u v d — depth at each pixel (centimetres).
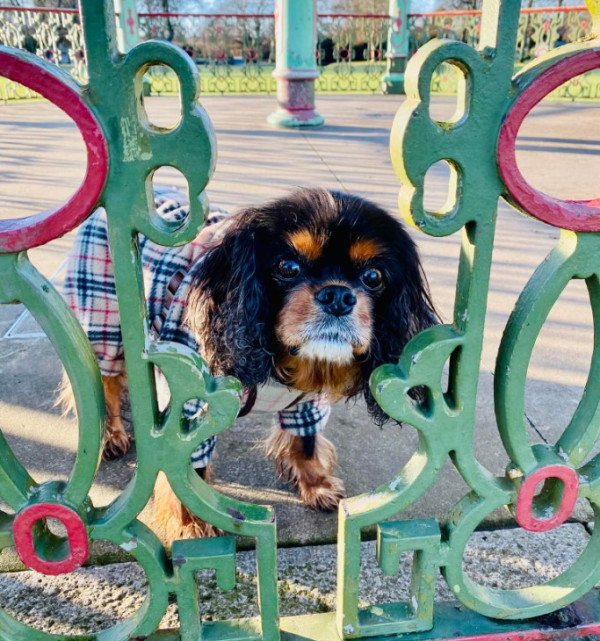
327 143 763
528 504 133
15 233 99
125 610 166
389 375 120
